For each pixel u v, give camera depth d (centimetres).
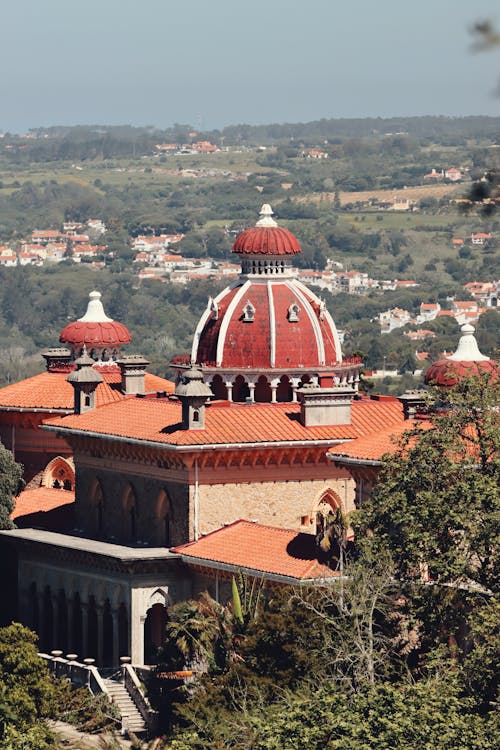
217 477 19575
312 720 14588
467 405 16675
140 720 18412
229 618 17500
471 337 19125
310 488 19875
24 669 17975
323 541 17888
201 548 19112
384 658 15838
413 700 14362
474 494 15788
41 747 16700
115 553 19412
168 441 19462
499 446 16175
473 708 14700
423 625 15912
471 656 15012
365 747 14025
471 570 15688
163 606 19575
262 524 19538
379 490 16475
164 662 18300
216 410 19988
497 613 14962
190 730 16125
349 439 19825
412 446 17888
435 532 15975
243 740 15225
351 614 15788
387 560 15975
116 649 19500
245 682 16288
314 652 16062
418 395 19225
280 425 19888
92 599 19938
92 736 18212
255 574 18038
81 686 19238
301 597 16712
